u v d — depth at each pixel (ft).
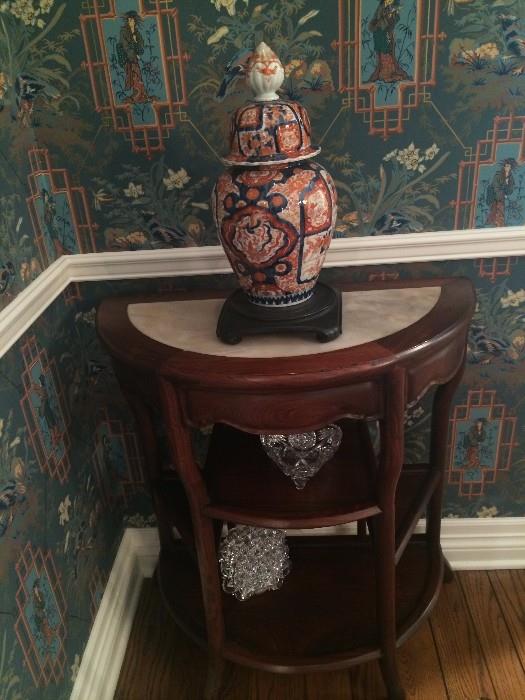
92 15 3.35
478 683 4.03
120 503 4.83
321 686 4.11
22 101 3.49
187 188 3.76
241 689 4.14
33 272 3.51
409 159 3.64
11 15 3.31
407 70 3.43
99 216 3.85
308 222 2.93
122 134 3.63
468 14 3.28
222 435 4.07
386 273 3.97
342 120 3.56
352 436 3.93
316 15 3.32
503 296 4.00
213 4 3.31
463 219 3.80
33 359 3.40
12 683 2.93
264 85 2.92
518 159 3.62
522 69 3.39
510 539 4.80
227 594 4.28
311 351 3.02
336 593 4.23
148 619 4.68
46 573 3.40
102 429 4.54
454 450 4.54
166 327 3.48
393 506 3.26
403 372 2.93
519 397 4.33
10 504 3.02
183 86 3.50
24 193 3.44
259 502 3.36
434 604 4.03
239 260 3.10
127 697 4.11
